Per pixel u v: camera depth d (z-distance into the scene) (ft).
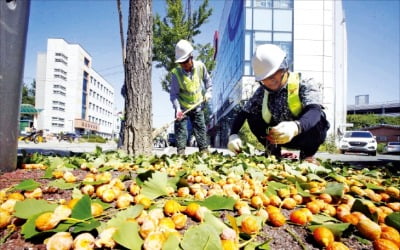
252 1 78.18
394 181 8.75
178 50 16.43
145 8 12.57
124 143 12.50
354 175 9.37
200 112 17.22
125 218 3.57
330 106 78.02
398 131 162.71
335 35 79.46
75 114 231.91
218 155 13.47
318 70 78.02
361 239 3.67
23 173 7.02
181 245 2.84
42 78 216.33
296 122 9.48
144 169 7.73
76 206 3.48
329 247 3.28
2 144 6.75
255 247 3.17
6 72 6.68
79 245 2.85
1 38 6.50
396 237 3.53
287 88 11.14
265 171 8.71
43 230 3.18
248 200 5.18
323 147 72.38
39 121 212.02
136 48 12.44
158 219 3.56
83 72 246.06
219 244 2.85
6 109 6.77
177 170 8.12
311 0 78.74
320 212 4.60
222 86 124.67
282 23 78.23
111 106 346.74
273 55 10.19
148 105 12.60
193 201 4.60
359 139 65.21
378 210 4.53
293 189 5.66
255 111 13.43
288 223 4.19
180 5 49.14
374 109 231.50
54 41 218.79
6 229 3.59
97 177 5.68
